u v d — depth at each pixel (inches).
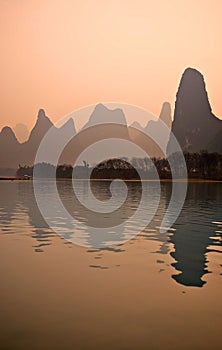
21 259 430.3
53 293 309.7
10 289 319.6
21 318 257.8
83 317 259.8
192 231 652.1
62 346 218.7
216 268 393.7
